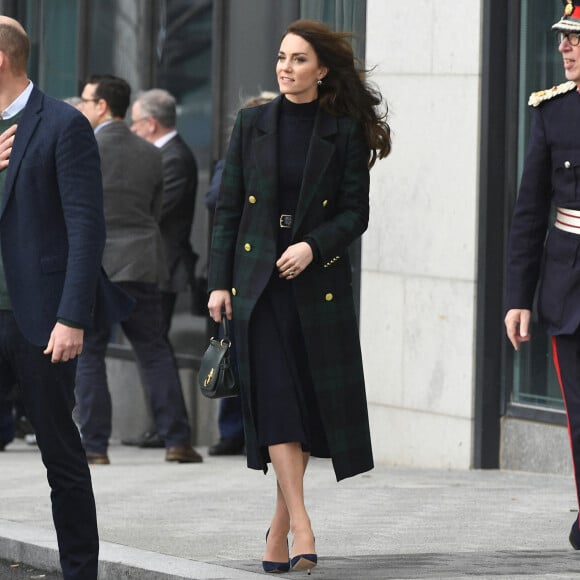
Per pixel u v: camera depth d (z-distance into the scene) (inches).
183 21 1343.5
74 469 611.2
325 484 943.7
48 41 1549.0
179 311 1312.7
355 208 645.3
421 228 1039.0
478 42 993.5
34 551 724.7
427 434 1039.0
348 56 645.3
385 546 704.4
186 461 1117.1
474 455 1005.8
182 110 1343.5
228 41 1269.7
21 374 608.7
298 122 645.3
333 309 641.0
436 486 920.9
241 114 652.1
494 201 994.7
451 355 1019.3
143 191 1130.0
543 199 642.8
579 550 676.1
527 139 984.3
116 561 672.4
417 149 1040.2
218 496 899.4
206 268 1284.4
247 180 644.1
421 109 1036.5
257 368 637.3
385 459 1073.5
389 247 1064.8
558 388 962.1
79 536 612.1
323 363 636.7
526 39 979.9
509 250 649.0
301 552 616.1
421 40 1034.7
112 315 619.8
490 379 1000.9
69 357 592.4
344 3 1122.0
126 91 1136.8
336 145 644.1
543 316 636.7
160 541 728.3
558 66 956.6
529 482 932.0
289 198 640.4
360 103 647.1
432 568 640.4
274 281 639.1
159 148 1241.4
